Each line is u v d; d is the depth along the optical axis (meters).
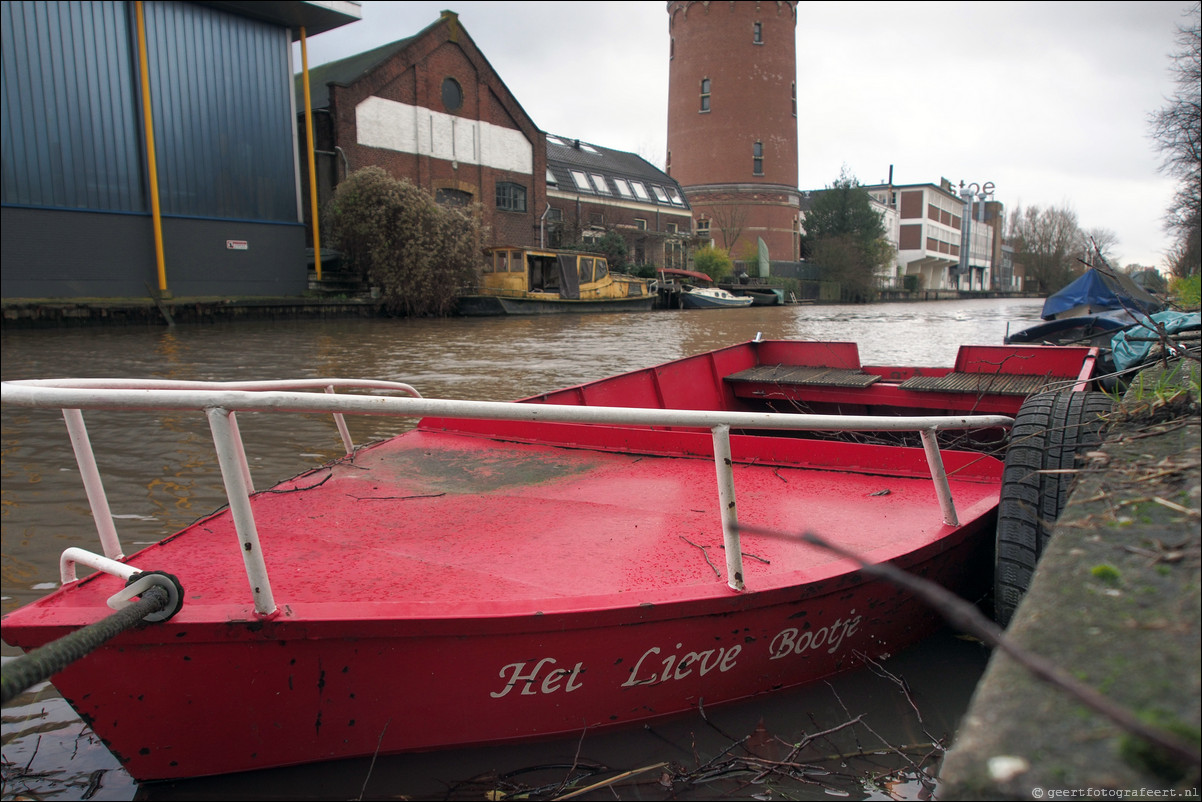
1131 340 5.92
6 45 18.80
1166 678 0.94
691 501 3.25
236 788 2.18
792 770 2.31
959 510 3.07
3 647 3.35
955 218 92.50
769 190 52.59
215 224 22.88
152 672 2.01
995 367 5.94
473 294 26.94
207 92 22.45
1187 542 1.20
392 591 2.37
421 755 2.28
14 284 19.25
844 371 6.54
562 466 3.74
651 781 2.26
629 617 2.24
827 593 2.54
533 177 35.47
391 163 29.44
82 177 20.19
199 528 2.81
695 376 6.10
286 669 2.07
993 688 1.03
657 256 44.28
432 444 4.09
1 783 2.40
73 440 2.24
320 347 15.38
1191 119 23.41
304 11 23.33
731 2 50.75
